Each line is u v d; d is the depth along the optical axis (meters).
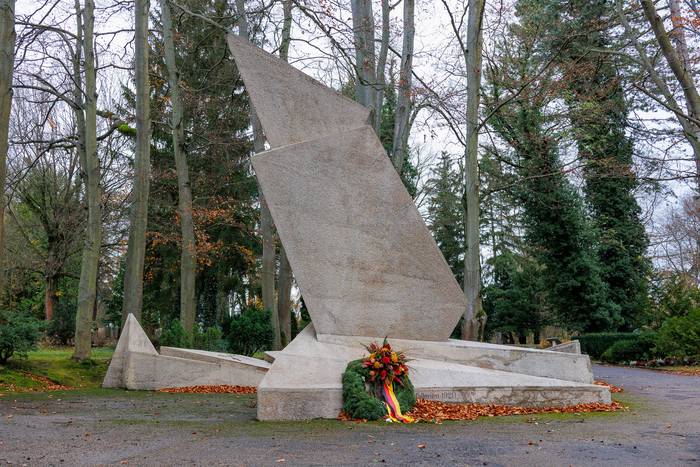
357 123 11.74
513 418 9.41
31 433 7.97
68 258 32.69
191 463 6.11
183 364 16.28
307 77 11.70
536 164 24.02
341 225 11.37
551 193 29.80
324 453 6.63
